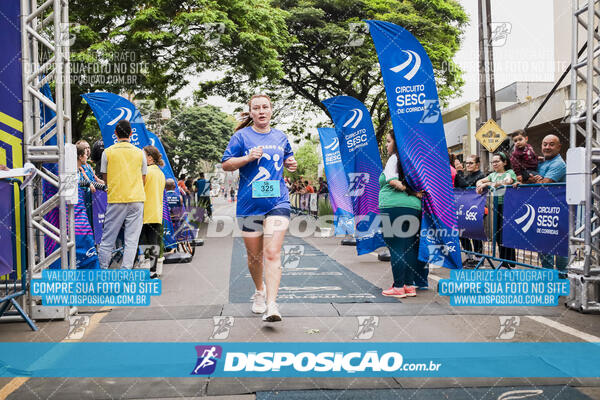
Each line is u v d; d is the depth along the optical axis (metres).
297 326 3.90
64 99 4.43
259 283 4.32
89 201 6.43
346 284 5.80
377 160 7.82
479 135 9.84
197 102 19.11
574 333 3.69
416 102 5.28
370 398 2.51
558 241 4.95
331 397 2.53
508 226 5.79
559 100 14.65
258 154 3.85
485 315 4.25
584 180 4.40
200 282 6.05
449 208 5.27
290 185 29.64
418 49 5.32
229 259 8.35
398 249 5.04
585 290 4.34
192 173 36.72
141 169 5.61
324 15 20.77
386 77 5.29
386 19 19.47
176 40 13.91
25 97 4.36
